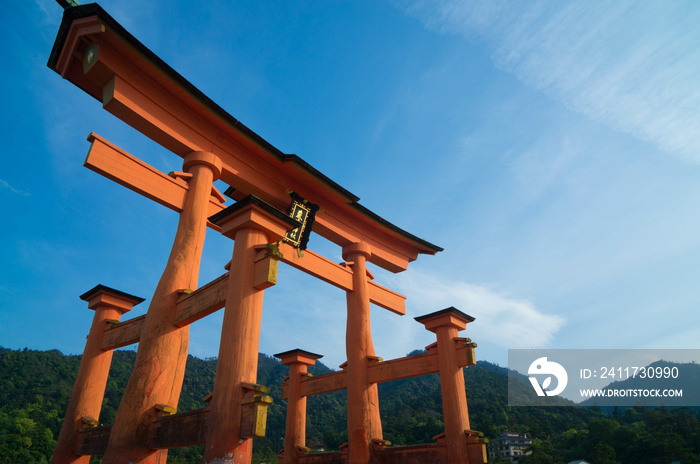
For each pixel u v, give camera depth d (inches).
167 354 373.7
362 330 624.4
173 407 363.3
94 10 388.5
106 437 396.8
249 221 343.9
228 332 312.0
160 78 453.1
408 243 770.8
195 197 459.8
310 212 601.3
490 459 3078.2
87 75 431.2
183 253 423.8
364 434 554.9
